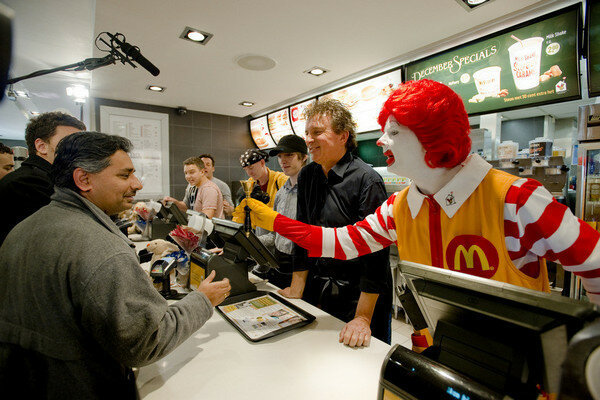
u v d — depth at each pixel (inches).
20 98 158.4
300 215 63.9
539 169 89.6
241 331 43.6
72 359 30.4
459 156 31.2
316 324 46.9
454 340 23.9
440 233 33.9
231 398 31.0
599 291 26.2
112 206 36.5
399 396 23.5
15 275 31.2
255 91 154.9
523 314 19.2
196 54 109.5
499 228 29.5
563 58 81.7
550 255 28.0
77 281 29.4
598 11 75.0
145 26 90.0
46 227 31.5
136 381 33.9
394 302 125.0
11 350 30.5
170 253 63.5
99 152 33.8
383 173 134.6
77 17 85.6
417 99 29.9
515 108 91.8
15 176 55.8
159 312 31.6
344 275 54.5
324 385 32.7
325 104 53.4
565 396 15.9
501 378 20.9
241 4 79.4
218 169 207.0
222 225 56.3
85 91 131.0
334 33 95.1
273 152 77.6
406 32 94.5
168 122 186.7
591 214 76.4
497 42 91.0
